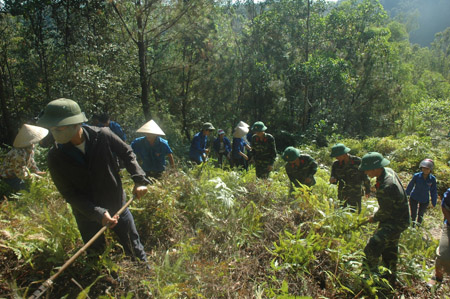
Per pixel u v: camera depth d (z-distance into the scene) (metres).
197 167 6.05
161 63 14.53
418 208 6.59
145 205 4.00
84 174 2.79
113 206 3.00
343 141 14.80
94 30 11.52
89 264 3.08
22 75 12.29
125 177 4.95
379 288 3.44
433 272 4.05
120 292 2.90
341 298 3.27
